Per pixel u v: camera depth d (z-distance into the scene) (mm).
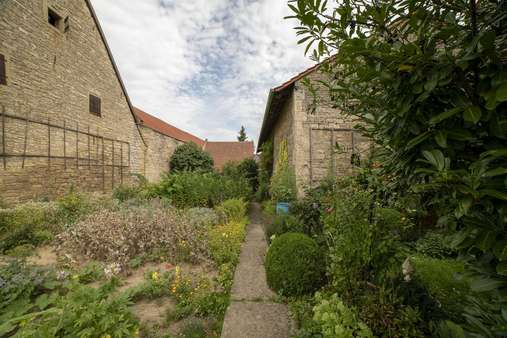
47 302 2152
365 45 836
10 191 5379
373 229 1606
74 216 4828
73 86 7195
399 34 937
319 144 5320
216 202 6414
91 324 1587
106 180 8688
